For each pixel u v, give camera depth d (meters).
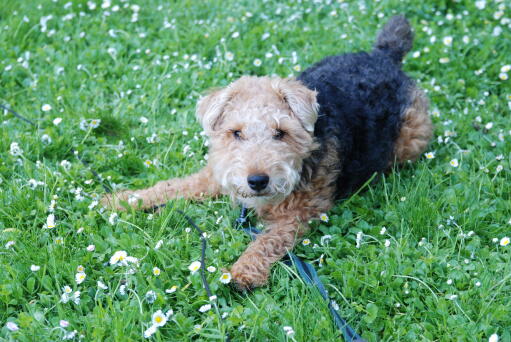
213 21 1.73
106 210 1.20
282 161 1.08
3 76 1.50
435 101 1.48
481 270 1.10
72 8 1.74
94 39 1.62
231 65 1.54
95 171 1.29
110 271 1.09
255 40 1.61
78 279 1.06
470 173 1.29
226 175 1.10
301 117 1.10
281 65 1.55
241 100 1.12
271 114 1.09
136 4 1.77
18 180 1.23
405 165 1.35
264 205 1.16
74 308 1.06
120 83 1.50
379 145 1.26
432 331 1.03
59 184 1.24
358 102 1.24
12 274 1.06
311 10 1.76
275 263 1.12
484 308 1.04
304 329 1.02
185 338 1.00
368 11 1.72
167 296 1.07
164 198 1.22
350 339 1.01
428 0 1.74
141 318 1.02
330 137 1.18
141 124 1.41
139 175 1.31
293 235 1.15
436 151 1.37
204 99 1.17
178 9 1.75
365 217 1.22
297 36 1.66
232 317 1.02
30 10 1.71
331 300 1.07
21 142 1.31
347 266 1.10
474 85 1.52
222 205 1.22
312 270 1.10
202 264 1.09
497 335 1.01
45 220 1.16
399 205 1.21
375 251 1.15
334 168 1.19
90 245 1.12
